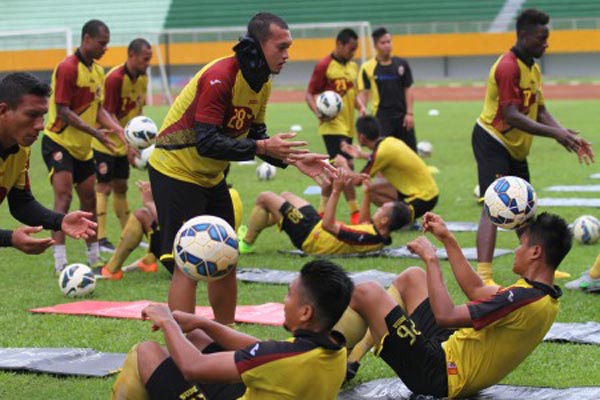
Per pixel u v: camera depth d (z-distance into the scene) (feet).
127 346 32.65
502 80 41.70
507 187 31.86
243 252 49.26
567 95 169.78
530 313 24.77
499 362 25.41
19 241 24.43
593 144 100.01
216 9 203.82
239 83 28.91
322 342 20.62
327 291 20.45
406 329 25.55
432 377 25.70
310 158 28.89
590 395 26.61
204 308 38.04
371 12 203.41
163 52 198.80
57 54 194.08
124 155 53.67
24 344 33.04
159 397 22.20
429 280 25.22
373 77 70.74
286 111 154.81
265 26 28.73
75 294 40.37
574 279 42.14
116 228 59.21
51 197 71.51
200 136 28.71
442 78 206.80
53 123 46.39
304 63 207.92
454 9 202.59
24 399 26.96
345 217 60.70
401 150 53.52
